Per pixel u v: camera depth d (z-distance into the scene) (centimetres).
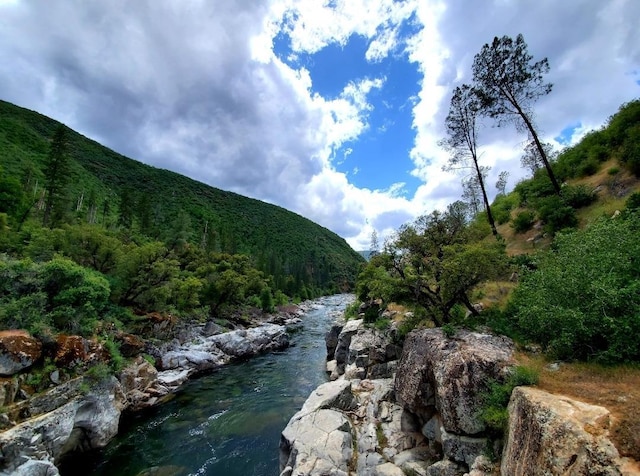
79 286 2048
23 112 12888
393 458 1350
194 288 4231
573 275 1093
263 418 2112
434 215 2498
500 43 2572
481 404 1127
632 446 609
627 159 2319
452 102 3114
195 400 2402
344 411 1767
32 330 1658
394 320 2733
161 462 1630
